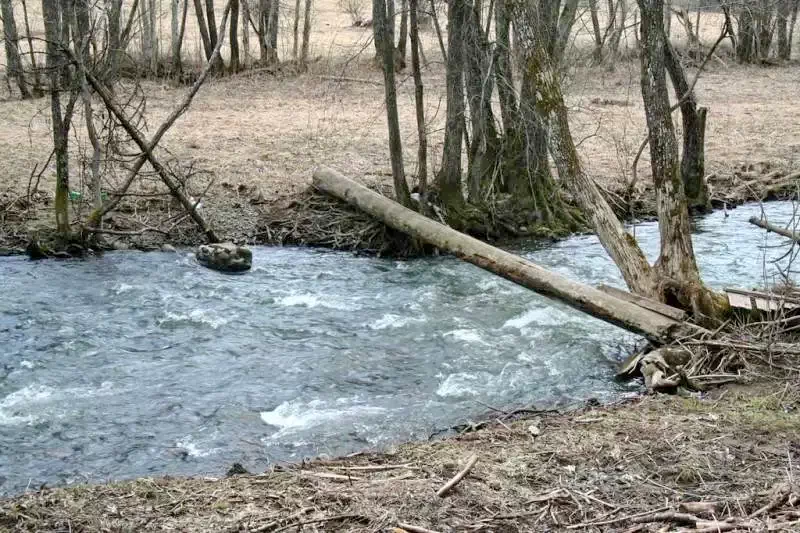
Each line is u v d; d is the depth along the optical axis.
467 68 17.20
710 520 6.23
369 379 10.74
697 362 10.17
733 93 33.69
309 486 6.86
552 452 7.57
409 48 37.94
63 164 16.12
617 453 7.52
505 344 11.90
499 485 6.87
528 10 12.24
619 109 29.02
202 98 30.59
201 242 17.33
